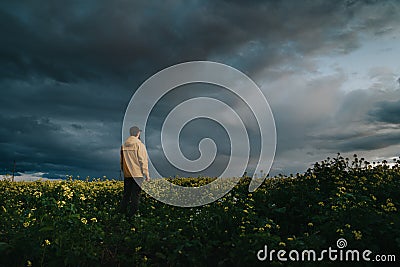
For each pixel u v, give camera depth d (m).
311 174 11.06
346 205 7.64
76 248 6.50
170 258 6.81
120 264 6.98
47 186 12.16
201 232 7.85
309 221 8.48
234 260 6.58
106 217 9.38
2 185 13.68
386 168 11.32
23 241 6.39
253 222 8.00
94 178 15.96
